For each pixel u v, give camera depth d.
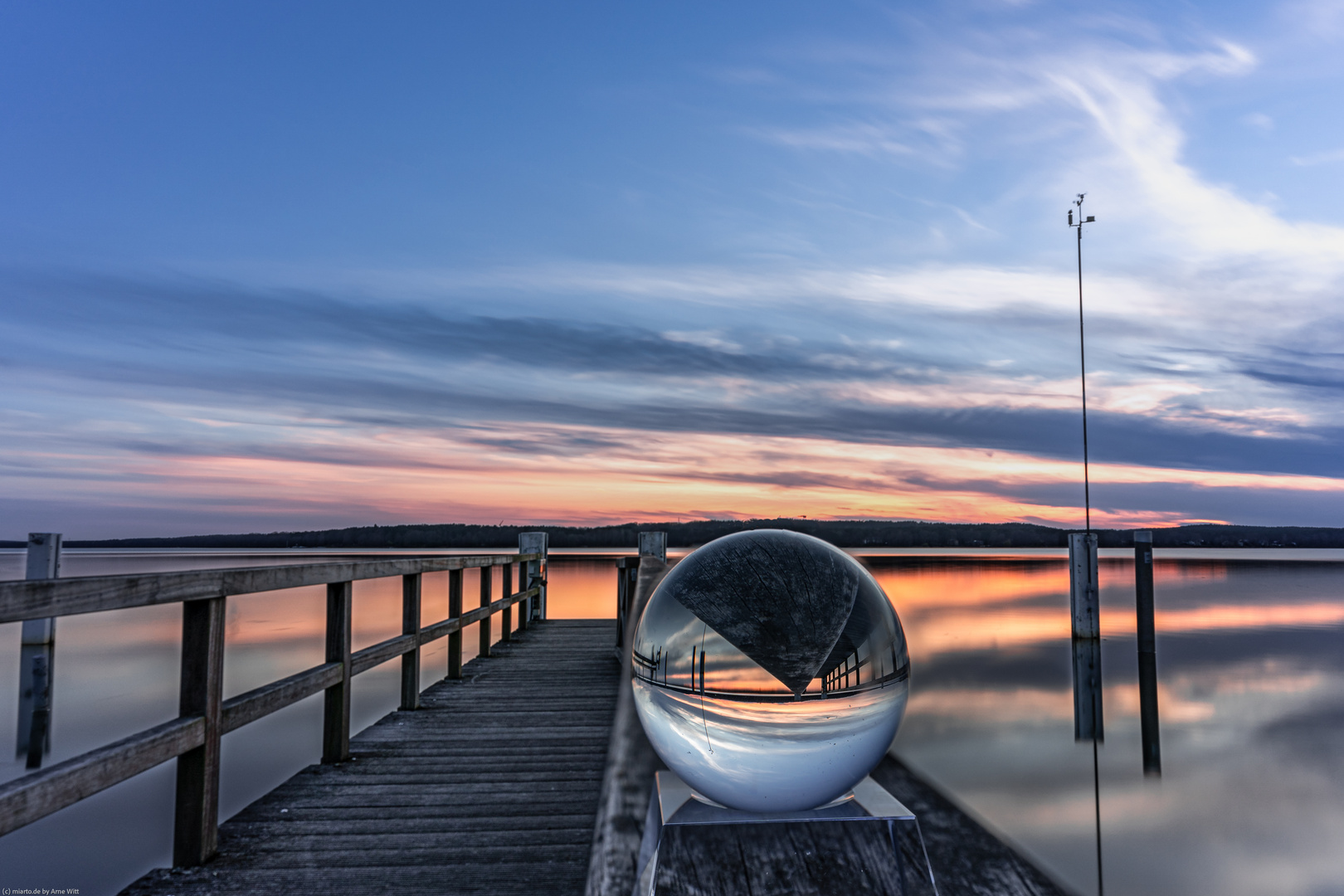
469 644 14.64
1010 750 8.21
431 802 3.40
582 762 4.04
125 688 10.75
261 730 8.04
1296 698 10.88
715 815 1.15
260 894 2.49
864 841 1.12
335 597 4.07
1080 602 12.14
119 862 4.47
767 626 1.19
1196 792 6.89
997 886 1.06
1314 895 4.86
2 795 1.84
